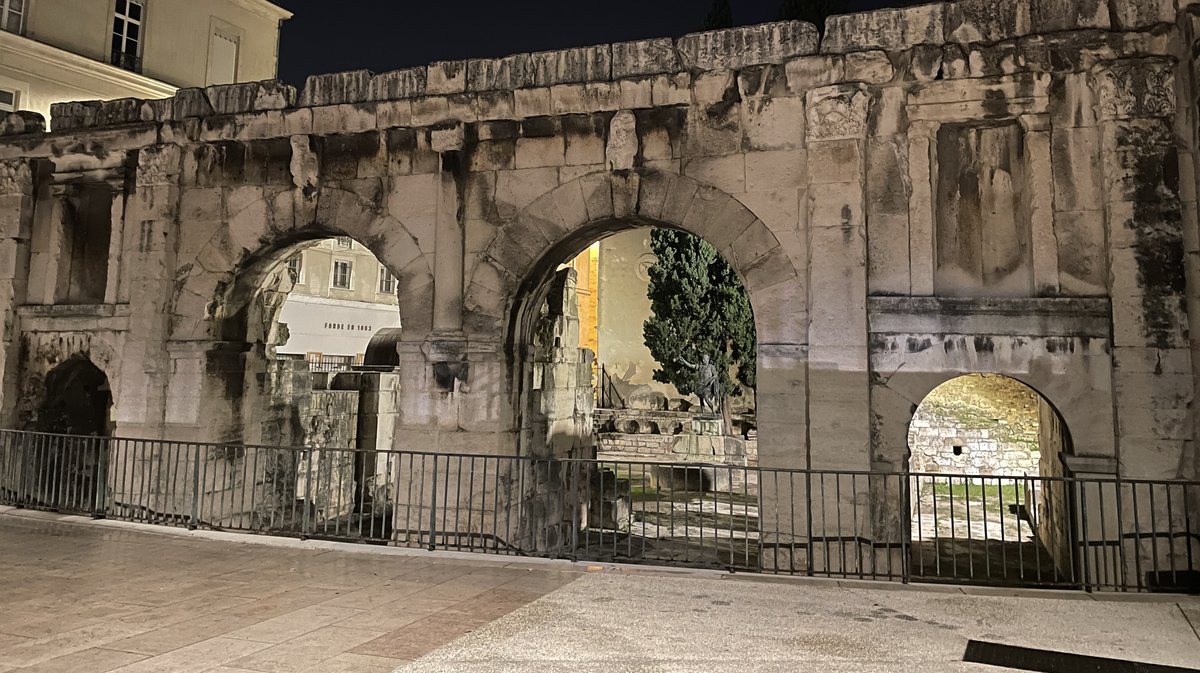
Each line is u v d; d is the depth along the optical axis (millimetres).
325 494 14883
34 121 13141
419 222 10758
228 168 11695
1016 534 12938
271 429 13344
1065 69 8719
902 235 8992
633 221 10391
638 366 29422
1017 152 9023
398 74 10953
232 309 12086
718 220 9641
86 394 13695
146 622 5785
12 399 12438
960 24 9016
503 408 10383
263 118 11398
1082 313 8430
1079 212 8617
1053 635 5758
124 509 11562
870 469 8742
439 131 10586
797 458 9031
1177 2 8414
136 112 12219
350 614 6070
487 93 10414
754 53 9672
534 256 10297
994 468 16406
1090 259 8555
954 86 8977
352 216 11039
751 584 7207
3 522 9906
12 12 18000
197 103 11828
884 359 8859
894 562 8586
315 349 33969
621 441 21188
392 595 6684
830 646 5445
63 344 12398
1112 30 8578
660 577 7445
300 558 8102
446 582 7176
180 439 11484
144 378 11648
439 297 10539
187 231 11797
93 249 12625
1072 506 8344
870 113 9188
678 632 5715
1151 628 5934
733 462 20203
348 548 8609
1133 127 8422
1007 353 8586
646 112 9992
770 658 5172
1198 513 7871
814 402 8938
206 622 5801
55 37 18625
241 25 23156
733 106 9711
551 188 10297
